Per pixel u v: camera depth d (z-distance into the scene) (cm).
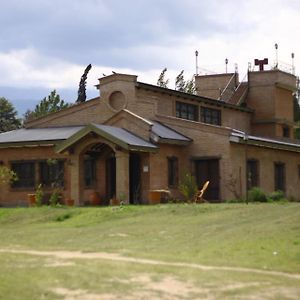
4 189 3981
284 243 2022
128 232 2450
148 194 3641
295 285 1447
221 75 5638
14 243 2297
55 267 1602
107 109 4088
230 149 3794
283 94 5566
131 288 1363
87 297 1290
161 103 4247
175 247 2067
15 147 3972
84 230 2589
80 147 3612
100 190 3828
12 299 1263
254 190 3666
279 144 4266
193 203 3350
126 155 3494
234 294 1332
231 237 2177
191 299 1289
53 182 3875
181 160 3916
